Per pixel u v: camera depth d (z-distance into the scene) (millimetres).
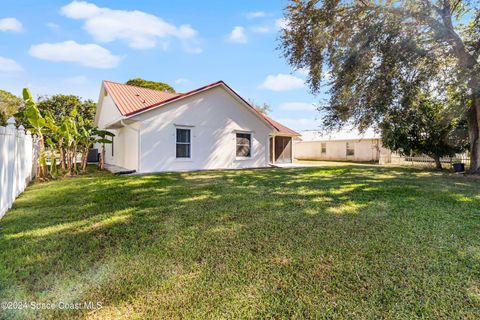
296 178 8812
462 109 9695
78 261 2705
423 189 6543
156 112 11000
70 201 5379
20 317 1883
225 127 13125
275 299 2072
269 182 7828
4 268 2561
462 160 13703
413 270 2494
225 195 5836
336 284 2273
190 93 11727
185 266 2596
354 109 9609
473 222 3867
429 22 8312
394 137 12727
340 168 13164
